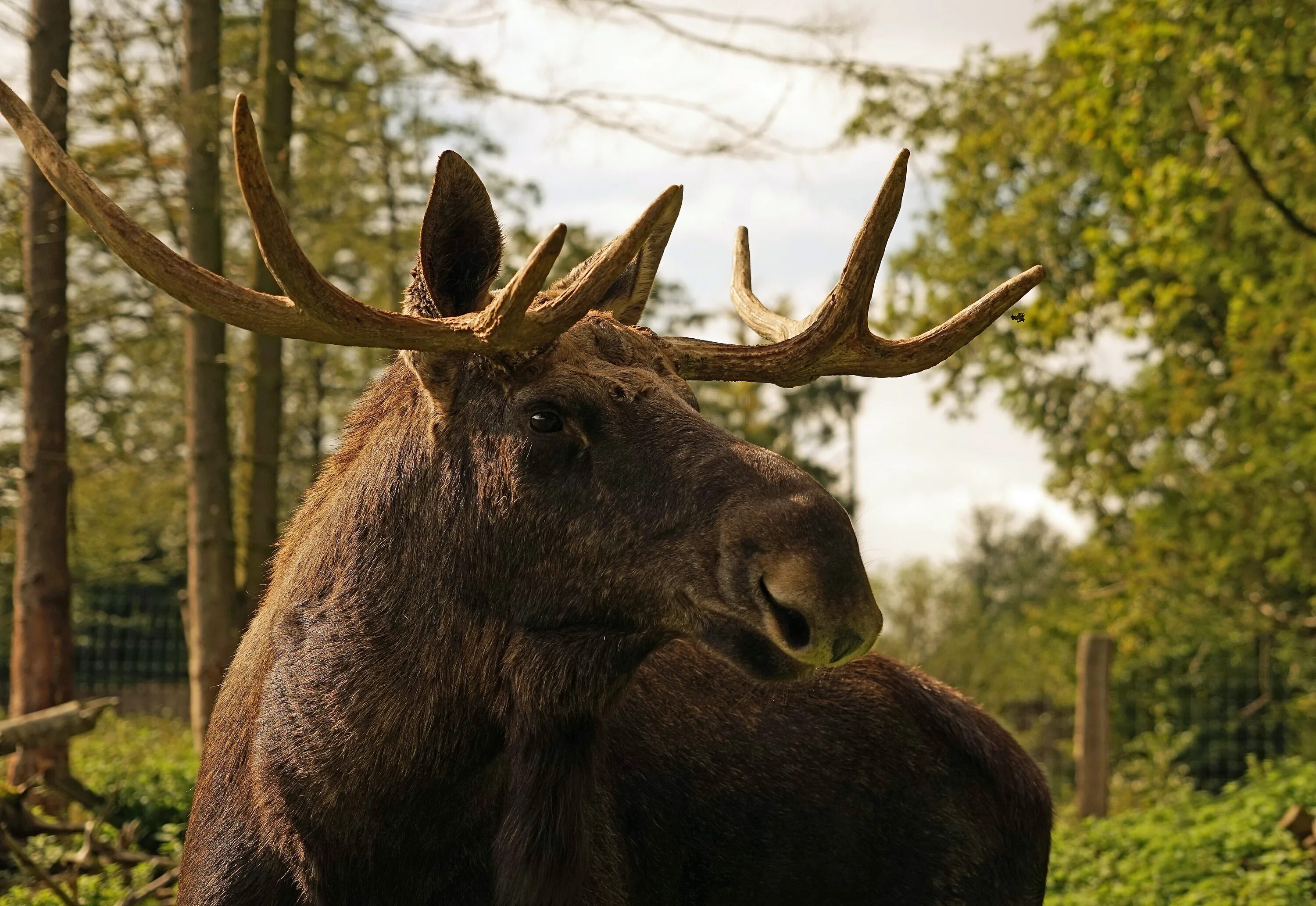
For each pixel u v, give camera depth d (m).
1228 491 21.38
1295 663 21.88
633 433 3.23
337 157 13.36
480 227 3.35
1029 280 3.68
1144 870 8.80
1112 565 25.02
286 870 3.44
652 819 4.06
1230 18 13.70
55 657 10.27
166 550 22.11
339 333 3.08
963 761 4.59
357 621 3.41
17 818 7.54
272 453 11.95
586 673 3.32
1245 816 10.05
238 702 3.70
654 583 3.16
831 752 4.39
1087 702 12.58
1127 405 25.48
